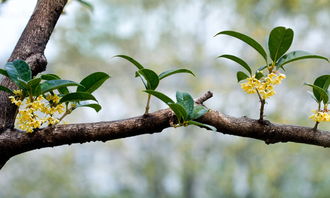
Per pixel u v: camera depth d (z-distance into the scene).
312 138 1.32
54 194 12.20
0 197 11.85
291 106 10.46
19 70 1.27
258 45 1.33
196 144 13.17
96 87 1.38
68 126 1.27
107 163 14.33
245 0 8.63
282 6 7.97
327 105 1.34
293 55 1.32
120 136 1.28
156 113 1.29
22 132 1.27
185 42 12.77
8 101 1.31
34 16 1.51
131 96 13.86
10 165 12.10
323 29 8.69
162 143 13.95
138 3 13.09
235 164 12.44
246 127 1.33
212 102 11.87
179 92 1.34
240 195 12.88
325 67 10.09
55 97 1.27
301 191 12.80
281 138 1.33
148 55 13.47
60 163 12.55
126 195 14.27
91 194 13.30
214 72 12.45
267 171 11.53
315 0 7.75
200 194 13.96
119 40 13.36
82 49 12.43
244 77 1.39
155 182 14.30
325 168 11.75
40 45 1.47
